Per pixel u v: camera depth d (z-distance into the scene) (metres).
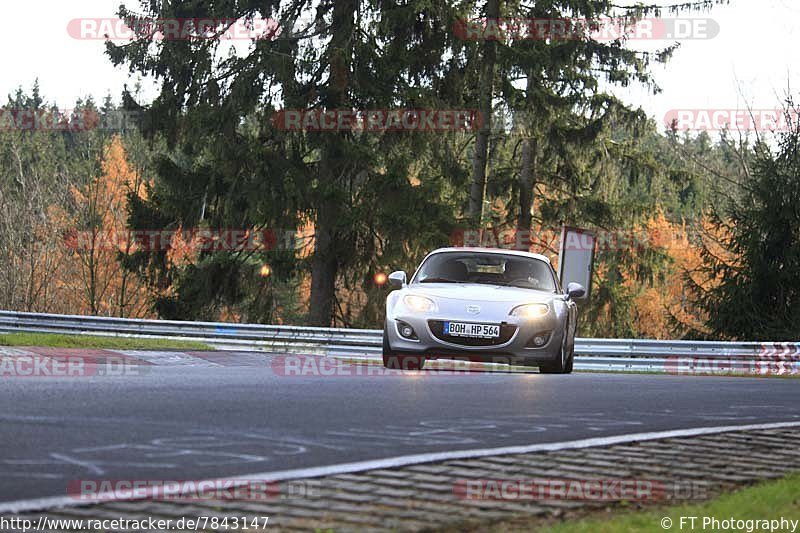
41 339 31.92
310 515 10.87
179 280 72.81
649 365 45.41
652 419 19.70
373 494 11.96
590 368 45.38
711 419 20.22
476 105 73.81
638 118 74.50
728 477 14.07
